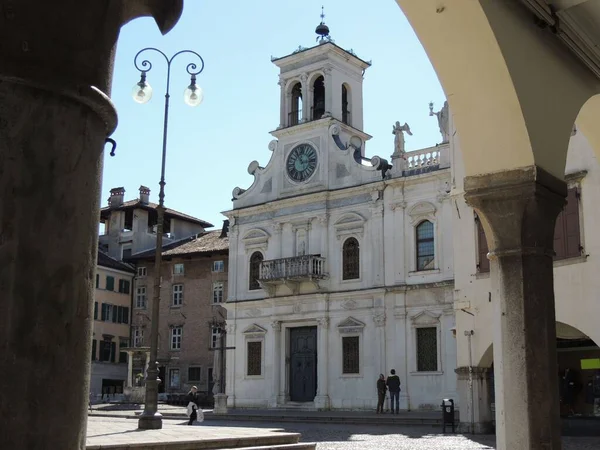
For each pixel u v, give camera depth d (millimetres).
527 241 7250
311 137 41000
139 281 58969
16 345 2080
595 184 18328
